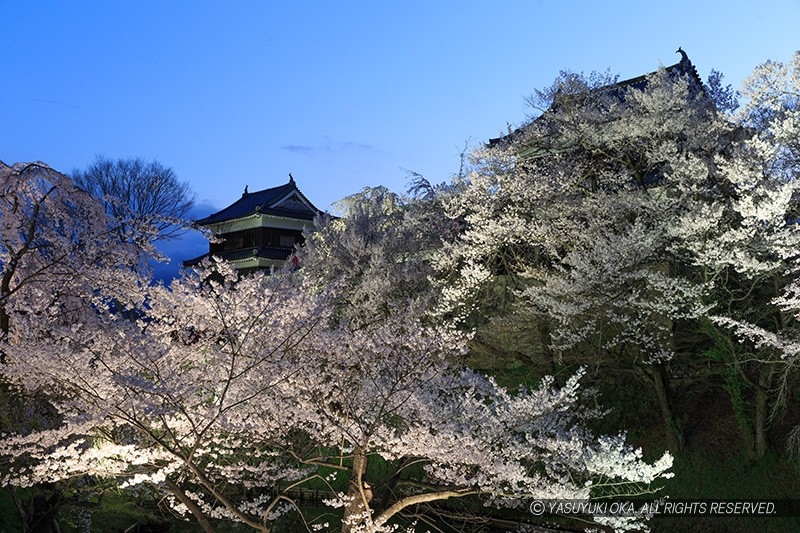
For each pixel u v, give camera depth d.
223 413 9.51
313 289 12.58
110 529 14.78
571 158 20.34
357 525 10.27
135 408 9.03
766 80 14.77
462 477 10.59
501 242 19.20
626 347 18.66
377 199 26.39
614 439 10.20
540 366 20.14
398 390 10.02
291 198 42.78
